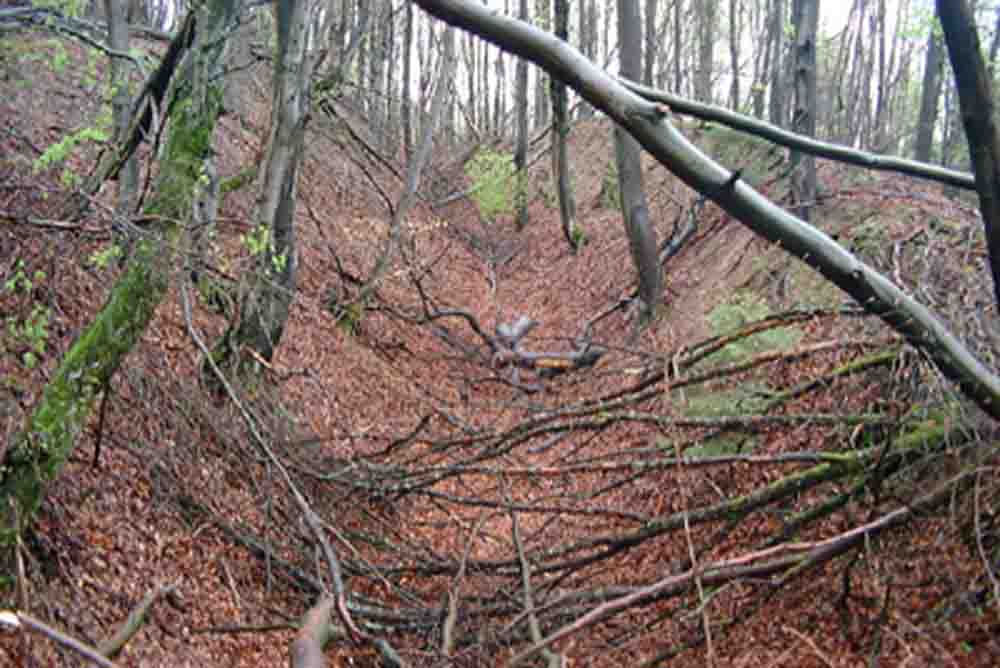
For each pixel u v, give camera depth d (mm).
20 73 10602
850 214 13133
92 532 6230
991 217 3998
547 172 31078
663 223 20422
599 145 30531
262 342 9219
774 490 6902
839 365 9203
